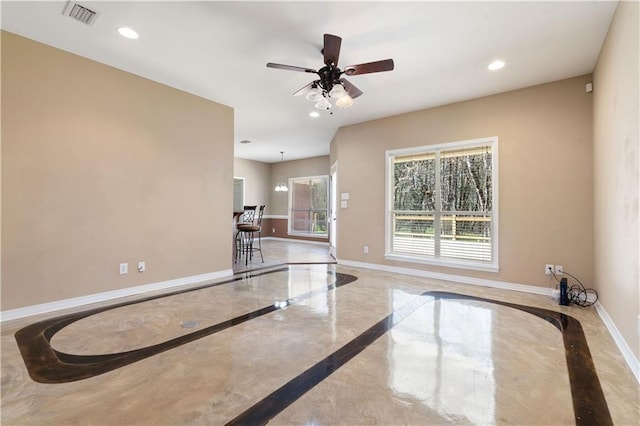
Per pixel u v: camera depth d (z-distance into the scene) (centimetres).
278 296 364
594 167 339
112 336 247
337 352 223
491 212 417
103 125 336
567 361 211
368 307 325
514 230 396
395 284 424
